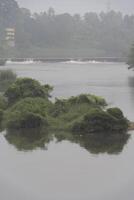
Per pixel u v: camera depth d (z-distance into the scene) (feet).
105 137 126.00
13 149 113.60
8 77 309.63
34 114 137.49
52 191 84.48
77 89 311.06
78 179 90.58
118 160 102.94
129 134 129.59
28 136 127.54
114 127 131.34
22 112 138.31
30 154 108.78
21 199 80.02
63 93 278.67
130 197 81.46
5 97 161.48
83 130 131.23
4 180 90.07
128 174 92.68
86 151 111.14
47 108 148.05
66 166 98.73
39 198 81.51
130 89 308.60
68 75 485.56
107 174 93.15
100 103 149.07
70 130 132.57
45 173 94.17
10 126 137.28
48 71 572.92
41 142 120.88
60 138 125.18
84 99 147.54
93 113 131.64
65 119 140.77
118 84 359.46
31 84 161.27
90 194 83.35
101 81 395.96
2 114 145.07
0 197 81.87
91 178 91.09
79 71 581.12
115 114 133.69
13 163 101.19
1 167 98.12
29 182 89.15
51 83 368.68
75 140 122.83
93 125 130.82
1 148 114.52
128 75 492.13
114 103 215.72
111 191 83.30
